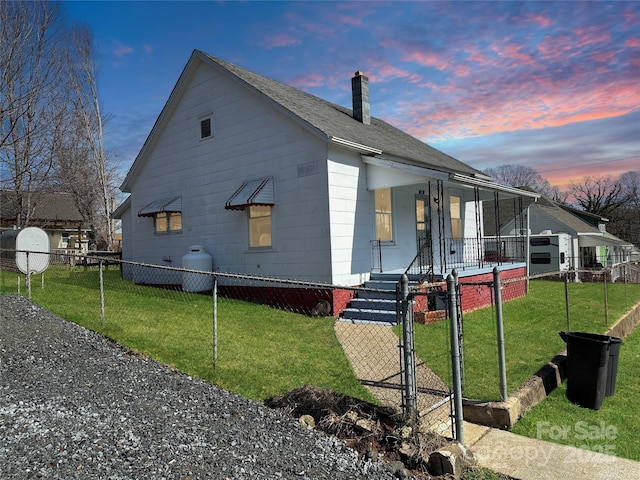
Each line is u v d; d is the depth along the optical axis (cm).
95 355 613
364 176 1187
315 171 1098
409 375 430
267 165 1205
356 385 563
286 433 407
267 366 620
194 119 1405
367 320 1003
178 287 1449
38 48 1692
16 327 705
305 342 781
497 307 508
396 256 1306
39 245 1277
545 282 2027
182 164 1448
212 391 505
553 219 2895
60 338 673
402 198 1354
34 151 1856
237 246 1279
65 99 2517
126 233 1734
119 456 338
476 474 368
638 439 457
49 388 486
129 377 536
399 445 391
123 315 885
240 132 1273
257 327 877
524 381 593
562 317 1102
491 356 724
